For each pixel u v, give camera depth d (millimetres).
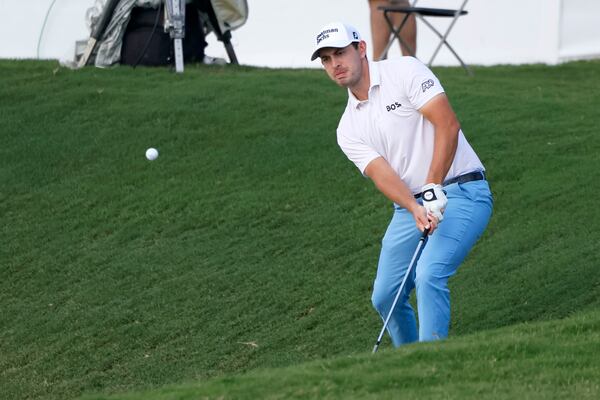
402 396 15477
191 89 38688
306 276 27000
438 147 19609
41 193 31938
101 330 25391
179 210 30656
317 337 24438
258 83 39531
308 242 28578
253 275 27188
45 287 27406
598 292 24219
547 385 15766
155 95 38031
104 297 26734
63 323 25797
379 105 20297
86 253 28812
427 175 20266
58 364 24297
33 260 28625
